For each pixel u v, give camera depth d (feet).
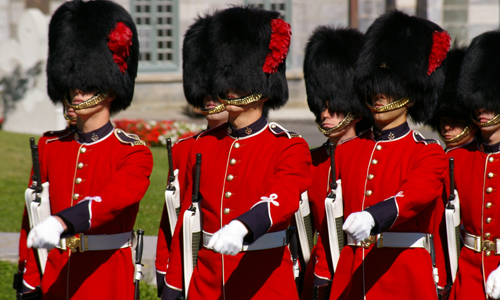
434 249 46.98
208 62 46.73
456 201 50.75
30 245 34.96
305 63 55.57
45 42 167.22
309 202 51.29
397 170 45.44
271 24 44.27
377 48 48.24
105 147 46.42
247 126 44.19
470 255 50.47
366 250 45.85
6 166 131.34
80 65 46.65
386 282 45.03
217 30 44.55
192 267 44.01
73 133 48.44
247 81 43.52
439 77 49.11
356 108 52.90
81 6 47.91
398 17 48.67
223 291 42.83
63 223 37.63
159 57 238.68
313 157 52.16
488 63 51.24
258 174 42.68
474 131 53.93
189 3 236.43
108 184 42.88
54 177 47.03
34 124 169.48
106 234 45.68
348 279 46.44
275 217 37.73
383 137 47.32
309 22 233.96
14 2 230.07
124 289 45.85
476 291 49.57
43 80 167.43
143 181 44.37
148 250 75.66
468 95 51.88
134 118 204.33
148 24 236.02
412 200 40.01
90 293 45.21
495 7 223.92
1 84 184.24
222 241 34.24
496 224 49.08
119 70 47.52
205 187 44.50
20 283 49.16
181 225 45.01
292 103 229.86
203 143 46.14
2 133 163.22
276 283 42.68
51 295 46.34
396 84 47.11
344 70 53.21
